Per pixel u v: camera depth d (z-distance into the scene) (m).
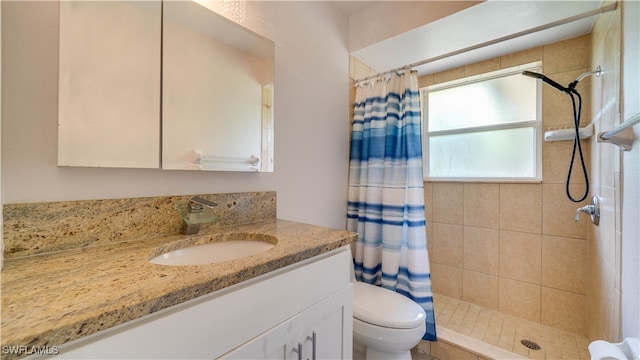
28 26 0.69
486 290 1.97
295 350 0.72
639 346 0.67
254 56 1.21
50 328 0.36
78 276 0.55
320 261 0.82
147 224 0.88
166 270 0.59
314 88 1.55
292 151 1.42
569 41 1.66
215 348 0.55
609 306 1.14
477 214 2.02
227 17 1.12
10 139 0.66
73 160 0.74
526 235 1.82
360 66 1.94
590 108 1.55
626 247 0.90
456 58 1.92
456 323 1.76
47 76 0.71
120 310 0.42
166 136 0.93
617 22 1.04
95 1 0.79
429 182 2.24
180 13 0.97
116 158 0.82
